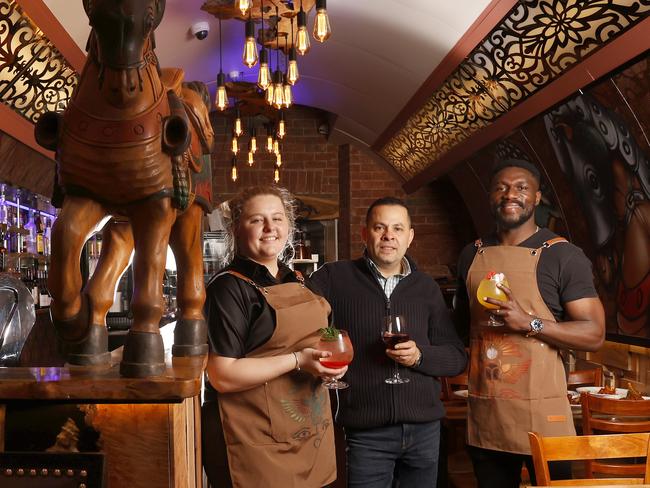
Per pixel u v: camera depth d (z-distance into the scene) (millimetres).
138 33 1312
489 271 2908
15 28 4004
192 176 1618
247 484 1924
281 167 10883
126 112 1382
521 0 4195
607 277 4980
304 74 8586
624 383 4867
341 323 2732
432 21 5398
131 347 1441
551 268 2832
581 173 4992
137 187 1399
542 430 2736
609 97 4168
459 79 5910
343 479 2705
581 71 4238
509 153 6195
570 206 5383
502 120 5734
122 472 1503
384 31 6137
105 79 1354
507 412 2771
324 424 2070
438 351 2668
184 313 1783
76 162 1388
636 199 4332
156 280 1459
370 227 2754
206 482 2592
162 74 1618
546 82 4750
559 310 2846
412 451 2666
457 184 8320
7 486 1449
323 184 10898
